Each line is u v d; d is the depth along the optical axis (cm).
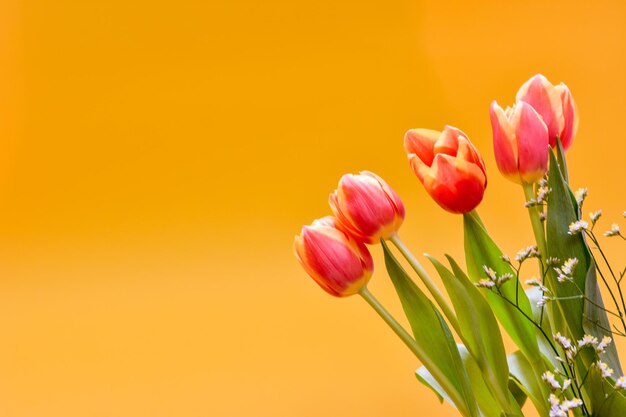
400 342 459
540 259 137
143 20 507
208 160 501
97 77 508
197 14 504
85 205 503
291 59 499
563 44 476
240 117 501
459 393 137
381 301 463
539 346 142
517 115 137
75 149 506
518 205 451
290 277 486
